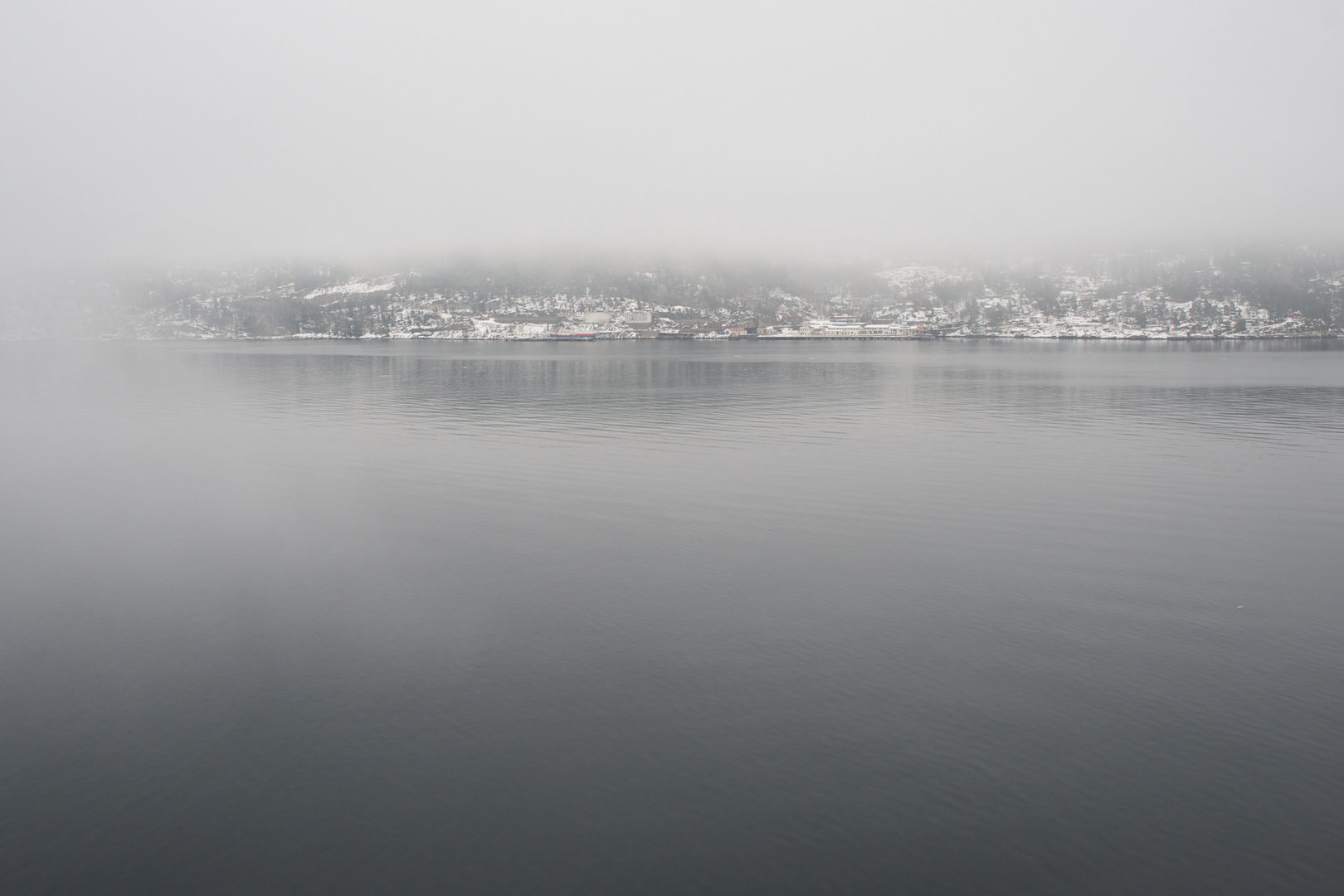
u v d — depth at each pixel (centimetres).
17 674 1870
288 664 1909
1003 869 1283
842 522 3033
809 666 1878
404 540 2822
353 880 1277
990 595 2291
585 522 3041
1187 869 1280
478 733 1625
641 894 1245
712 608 2206
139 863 1311
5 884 1273
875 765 1518
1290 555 2633
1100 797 1428
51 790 1474
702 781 1480
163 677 1852
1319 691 1750
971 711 1688
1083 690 1762
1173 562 2567
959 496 3412
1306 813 1384
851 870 1283
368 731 1634
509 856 1318
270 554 2681
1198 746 1565
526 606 2228
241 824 1391
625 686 1795
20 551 2730
